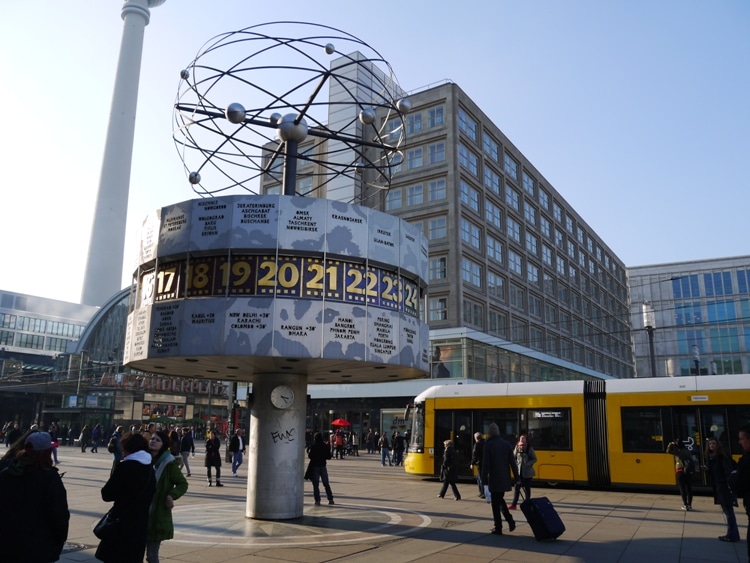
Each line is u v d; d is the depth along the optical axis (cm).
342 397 4884
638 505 1614
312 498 1647
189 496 1650
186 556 882
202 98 1345
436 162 4906
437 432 2283
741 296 8362
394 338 1188
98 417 5297
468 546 995
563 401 2095
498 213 5500
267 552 916
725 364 8275
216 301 1089
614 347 8256
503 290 5362
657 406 1950
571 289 7056
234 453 2353
